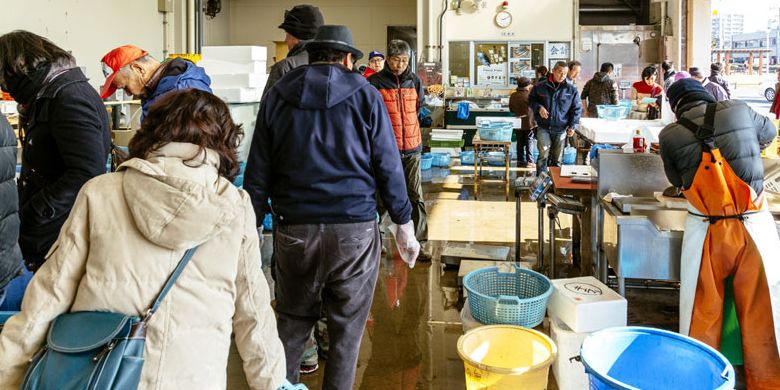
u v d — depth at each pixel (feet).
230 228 4.62
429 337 11.21
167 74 9.29
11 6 23.86
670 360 7.54
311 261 7.40
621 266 10.32
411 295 13.26
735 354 9.45
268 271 11.71
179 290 4.40
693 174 9.05
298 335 7.70
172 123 4.65
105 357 4.06
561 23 37.27
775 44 36.81
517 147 30.99
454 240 17.40
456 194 24.02
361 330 7.63
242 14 46.96
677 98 9.66
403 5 46.47
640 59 37.37
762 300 8.89
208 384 4.45
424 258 15.53
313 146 7.23
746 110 9.07
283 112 7.32
